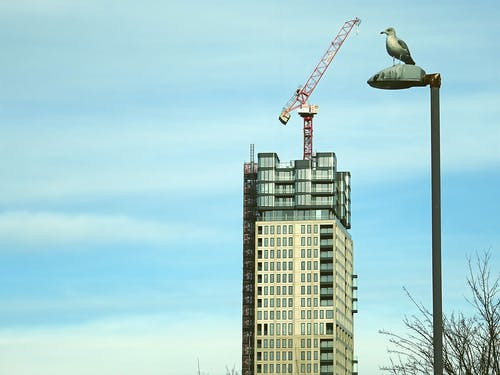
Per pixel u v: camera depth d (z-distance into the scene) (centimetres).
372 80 3164
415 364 4234
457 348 4069
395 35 3216
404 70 3133
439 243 2969
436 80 3106
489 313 4144
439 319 2923
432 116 3084
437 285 2942
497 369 3997
